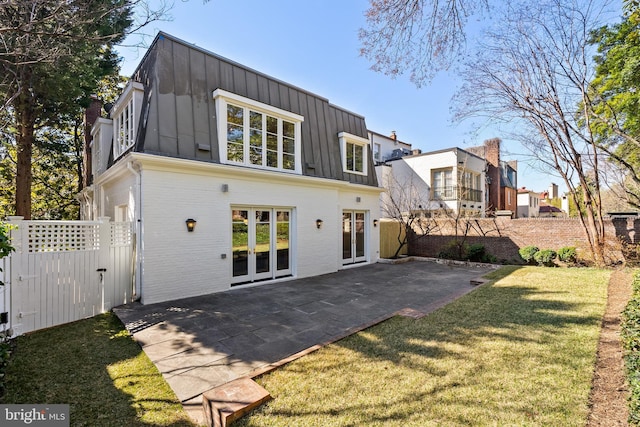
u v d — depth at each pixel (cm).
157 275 635
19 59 479
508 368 327
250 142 816
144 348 407
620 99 873
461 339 412
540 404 263
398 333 443
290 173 888
